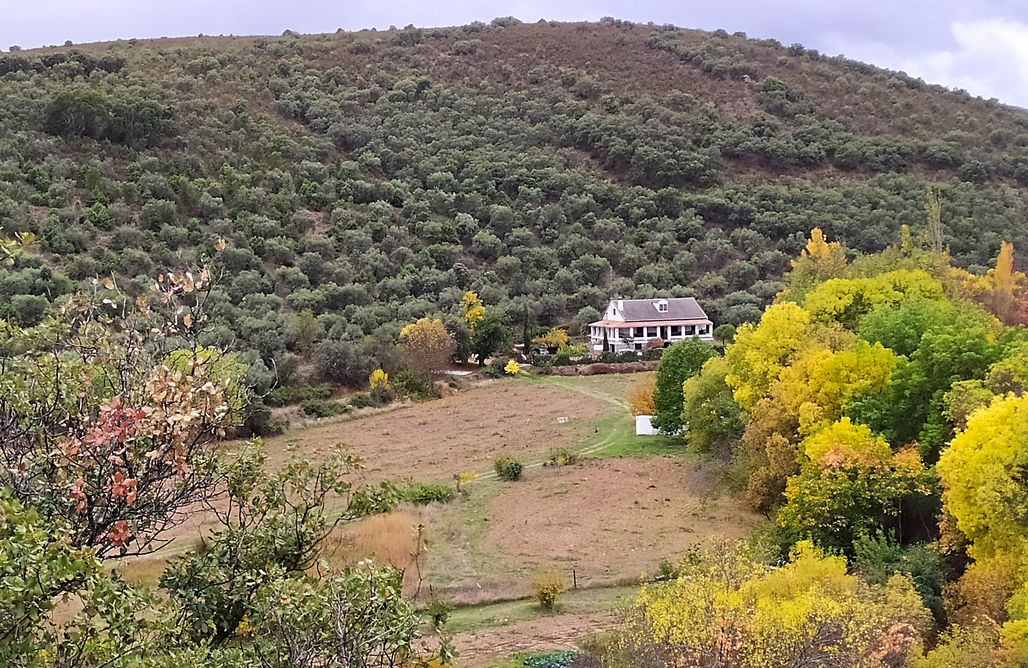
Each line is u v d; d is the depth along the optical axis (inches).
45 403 399.5
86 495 374.6
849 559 933.2
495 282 3472.0
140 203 3051.2
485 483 1595.7
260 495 474.9
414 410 2379.4
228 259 2849.4
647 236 3969.0
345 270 3144.7
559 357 2979.8
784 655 629.6
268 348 2399.1
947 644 706.2
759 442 1270.9
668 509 1366.9
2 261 448.5
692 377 1747.0
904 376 1104.2
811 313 1544.0
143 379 397.1
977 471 779.4
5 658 300.8
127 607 348.5
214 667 381.4
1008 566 730.8
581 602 1013.8
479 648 877.2
